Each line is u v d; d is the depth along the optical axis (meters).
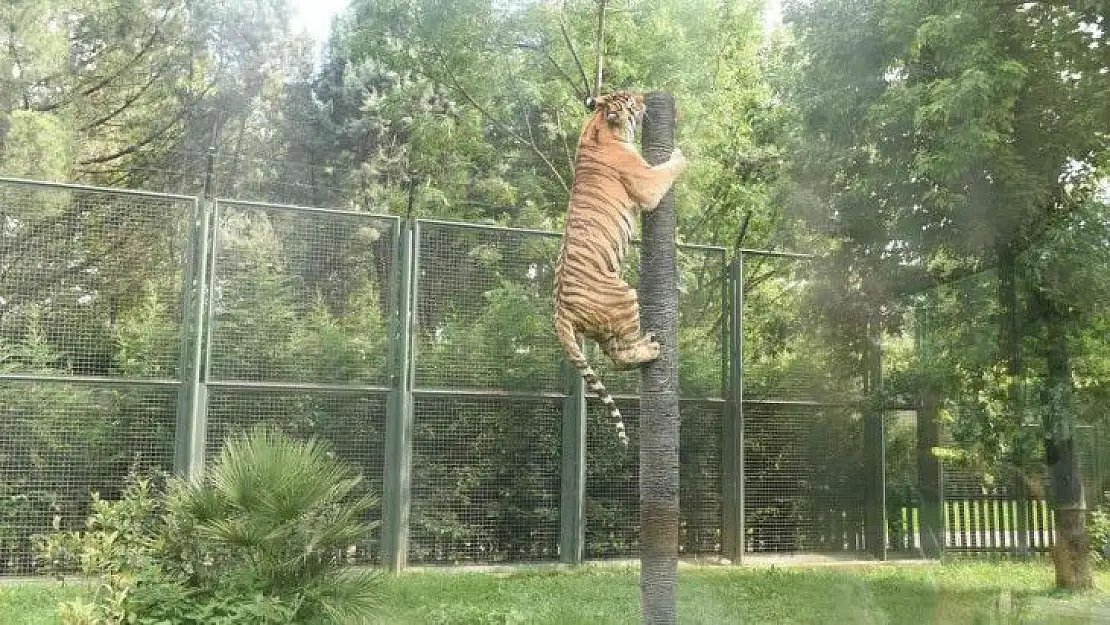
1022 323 6.82
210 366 9.57
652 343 5.15
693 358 11.62
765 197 16.33
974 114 7.45
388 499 10.10
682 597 8.99
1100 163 6.99
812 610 8.34
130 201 9.41
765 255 11.86
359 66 23.61
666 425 5.14
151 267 9.45
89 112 18.80
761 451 11.63
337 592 6.67
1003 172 7.24
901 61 8.81
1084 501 6.06
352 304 10.20
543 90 16.19
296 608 6.25
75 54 18.59
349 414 10.07
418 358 10.38
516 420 10.73
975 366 7.25
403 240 10.46
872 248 9.35
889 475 9.55
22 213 9.02
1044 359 6.58
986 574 6.54
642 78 16.22
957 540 7.08
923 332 8.35
